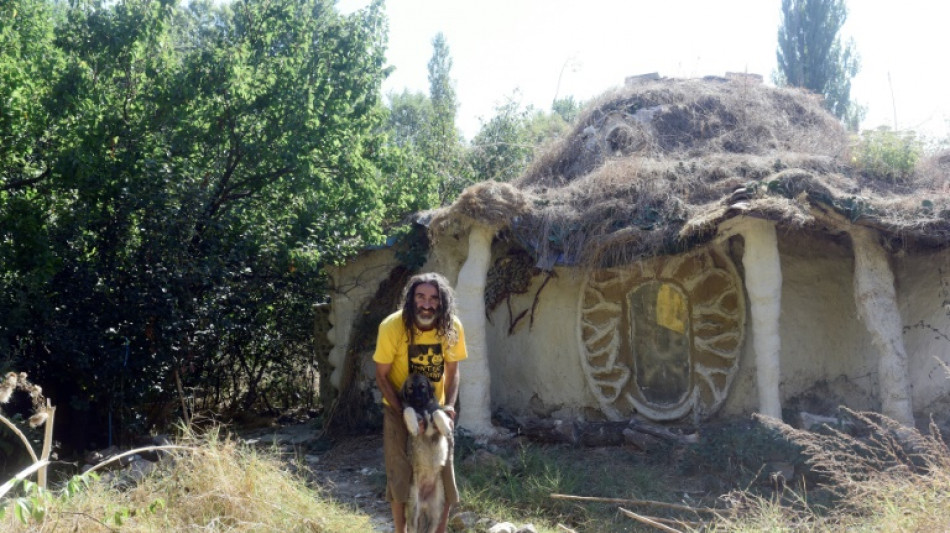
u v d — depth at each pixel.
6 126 10.30
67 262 10.52
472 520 7.34
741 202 9.45
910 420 9.56
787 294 11.14
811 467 8.05
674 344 11.07
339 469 10.09
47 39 11.41
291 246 11.91
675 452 9.38
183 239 10.70
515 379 11.86
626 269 10.74
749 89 13.88
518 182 14.20
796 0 29.14
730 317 10.96
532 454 9.19
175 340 10.69
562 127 17.52
